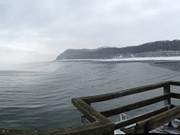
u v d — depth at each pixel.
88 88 73.31
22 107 45.03
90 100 4.02
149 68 174.50
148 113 5.31
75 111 38.09
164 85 5.72
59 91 69.44
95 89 70.06
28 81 118.44
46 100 53.53
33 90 75.75
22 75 182.38
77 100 3.67
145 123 3.13
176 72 122.50
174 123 5.62
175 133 5.03
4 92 72.88
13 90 78.31
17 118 35.31
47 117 35.00
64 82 99.88
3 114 38.50
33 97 59.59
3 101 53.81
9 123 32.16
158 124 3.27
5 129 2.25
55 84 92.69
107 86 76.38
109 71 167.38
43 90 74.44
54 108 42.31
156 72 130.62
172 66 190.62
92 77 119.44
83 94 60.62
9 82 115.44
